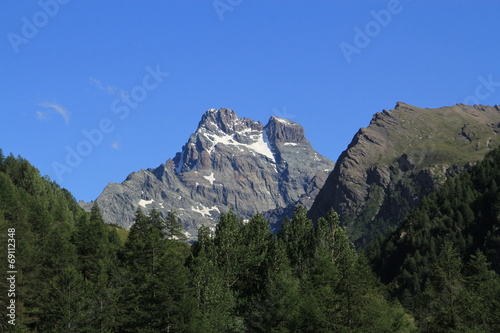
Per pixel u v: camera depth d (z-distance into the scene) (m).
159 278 111.88
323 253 134.75
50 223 161.12
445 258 116.12
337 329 102.75
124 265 130.25
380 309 106.12
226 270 129.12
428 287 110.56
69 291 110.75
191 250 140.75
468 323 101.81
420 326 106.06
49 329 108.12
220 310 112.12
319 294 107.75
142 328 108.38
